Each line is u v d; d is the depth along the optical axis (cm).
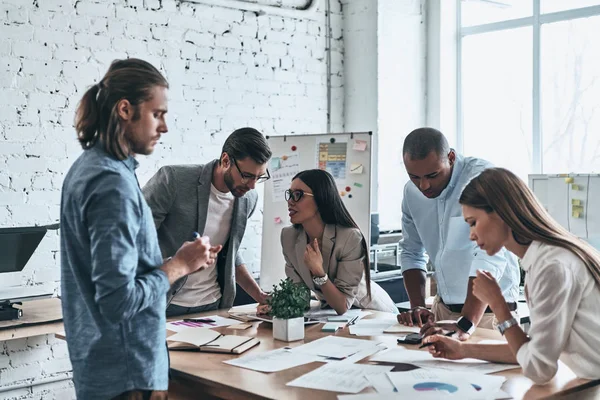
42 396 395
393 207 540
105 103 187
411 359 224
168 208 305
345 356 229
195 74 457
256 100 489
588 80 493
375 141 527
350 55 541
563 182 434
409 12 547
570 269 193
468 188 208
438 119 556
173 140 448
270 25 496
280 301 256
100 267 177
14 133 385
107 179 181
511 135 536
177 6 447
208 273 316
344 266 300
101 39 415
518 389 194
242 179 292
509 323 205
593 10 484
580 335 196
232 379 207
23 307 362
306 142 395
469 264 294
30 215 391
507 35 534
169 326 279
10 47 382
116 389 185
